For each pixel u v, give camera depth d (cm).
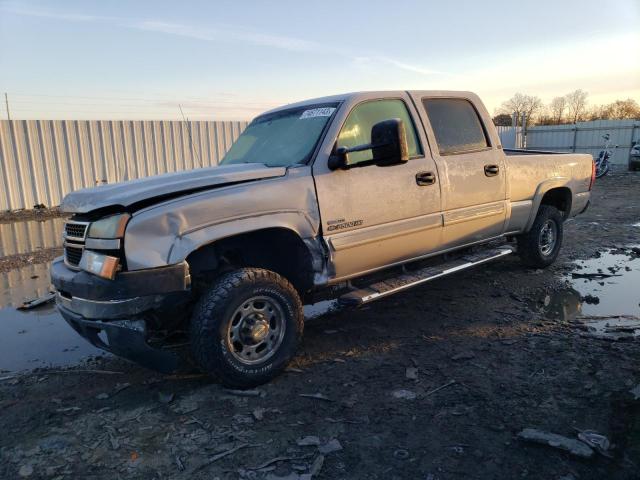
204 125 1781
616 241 852
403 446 300
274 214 389
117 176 1656
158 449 310
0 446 321
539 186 623
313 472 279
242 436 319
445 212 504
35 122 1507
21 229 1226
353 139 447
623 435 296
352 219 432
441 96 528
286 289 396
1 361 464
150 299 347
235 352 373
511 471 272
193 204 358
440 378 385
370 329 500
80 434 330
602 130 2431
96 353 479
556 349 422
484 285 626
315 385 385
